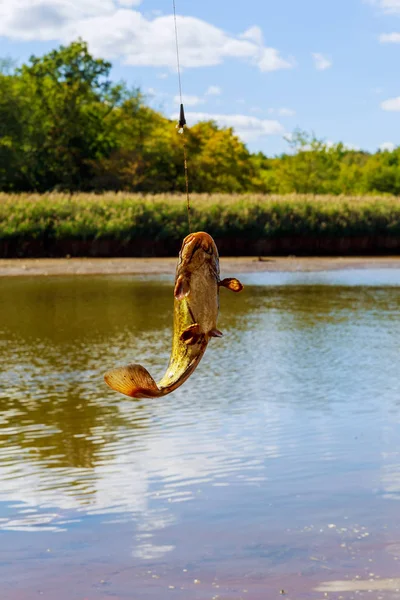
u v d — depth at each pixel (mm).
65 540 7387
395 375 14953
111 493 8609
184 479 9000
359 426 11211
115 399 13219
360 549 6984
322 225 50844
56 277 36656
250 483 8789
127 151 88875
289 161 106438
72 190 85750
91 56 91750
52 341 19359
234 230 49625
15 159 87062
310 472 9125
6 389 14117
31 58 91750
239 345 18688
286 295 29844
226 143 98438
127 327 21641
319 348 18172
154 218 48281
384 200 56438
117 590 6359
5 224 46188
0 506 8305
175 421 11664
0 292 30391
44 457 10023
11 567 6840
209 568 6695
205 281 3709
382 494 8352
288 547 7066
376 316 23906
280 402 12820
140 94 93938
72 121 89000
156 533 7473
